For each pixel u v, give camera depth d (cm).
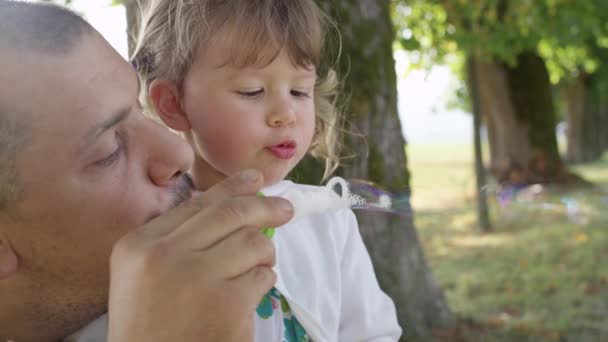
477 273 632
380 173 272
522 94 1252
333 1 268
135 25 193
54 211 75
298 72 133
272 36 128
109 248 78
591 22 911
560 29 902
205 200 73
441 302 407
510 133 1258
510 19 791
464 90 1402
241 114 130
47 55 73
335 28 200
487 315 489
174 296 64
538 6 838
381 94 284
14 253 77
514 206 954
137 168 80
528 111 1247
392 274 340
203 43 133
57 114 73
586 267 615
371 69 281
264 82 131
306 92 138
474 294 561
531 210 927
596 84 1948
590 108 2022
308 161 206
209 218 68
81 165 75
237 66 129
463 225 898
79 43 77
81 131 74
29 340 86
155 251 65
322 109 171
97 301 85
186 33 135
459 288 582
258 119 130
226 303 65
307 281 132
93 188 76
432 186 1365
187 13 136
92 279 81
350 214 152
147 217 79
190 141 143
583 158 2016
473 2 742
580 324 463
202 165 140
